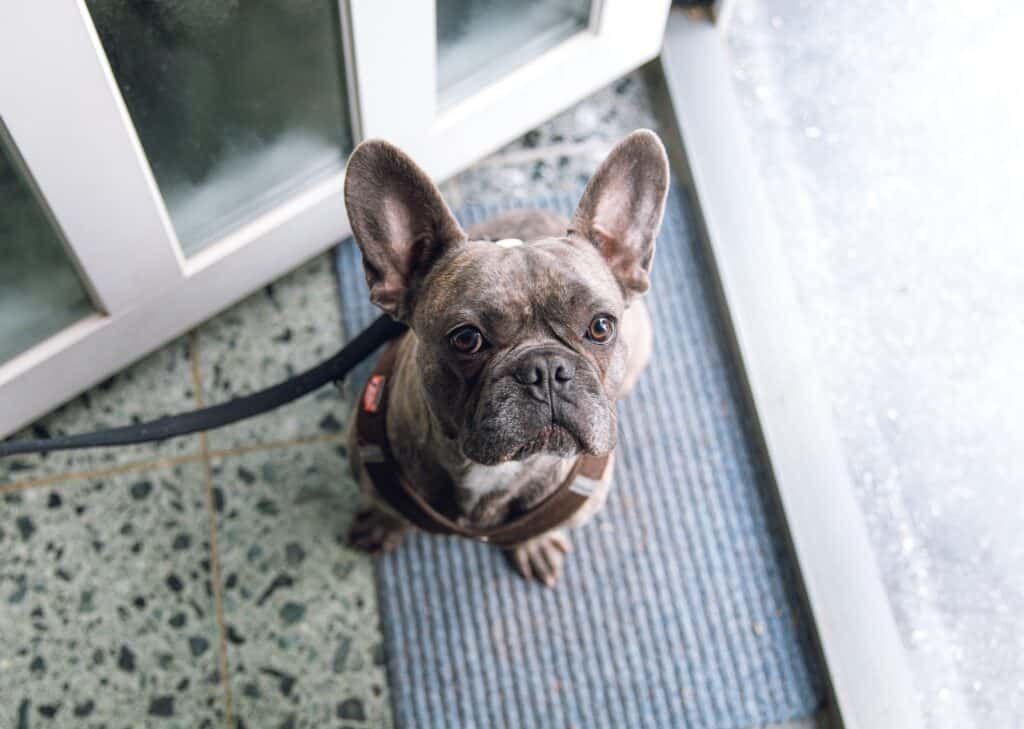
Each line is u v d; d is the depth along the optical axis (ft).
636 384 3.51
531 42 3.37
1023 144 3.89
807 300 3.67
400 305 2.35
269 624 3.21
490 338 2.21
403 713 3.14
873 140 3.87
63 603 3.19
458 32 3.20
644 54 3.58
